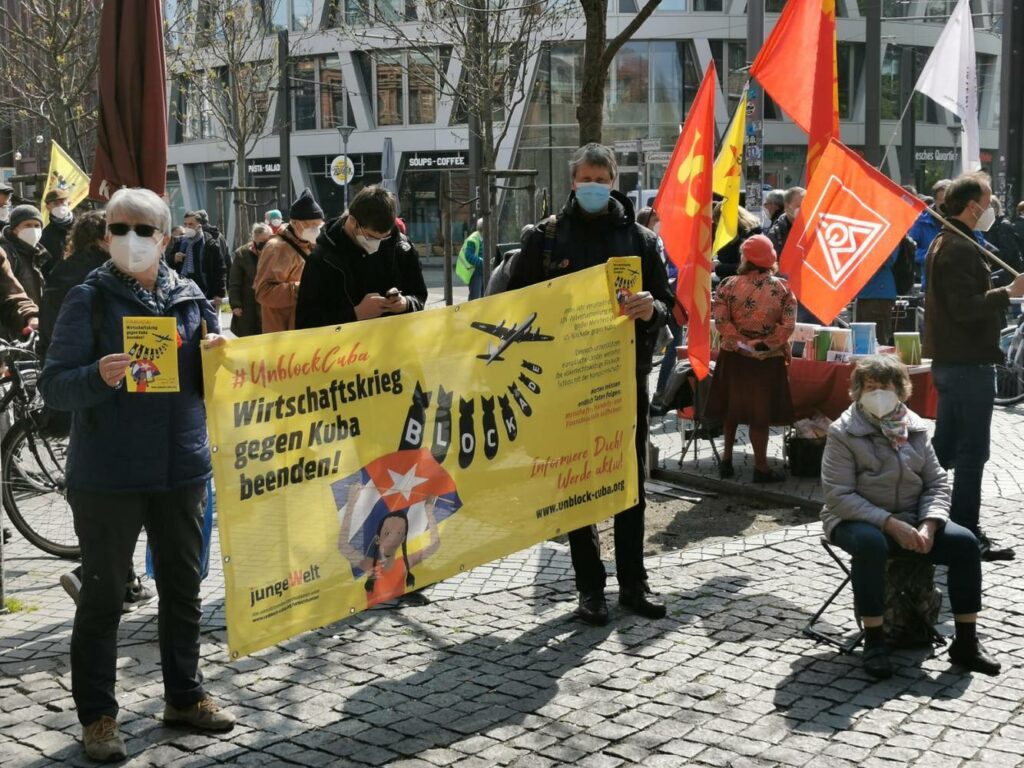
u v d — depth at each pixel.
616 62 42.81
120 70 7.07
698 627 5.64
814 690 4.90
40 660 5.27
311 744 4.42
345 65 46.19
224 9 34.22
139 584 6.07
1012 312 14.59
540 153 43.19
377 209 5.46
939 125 47.19
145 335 3.91
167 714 4.54
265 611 4.48
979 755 4.29
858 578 5.11
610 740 4.44
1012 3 22.47
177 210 53.09
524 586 6.27
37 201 16.80
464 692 4.90
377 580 4.86
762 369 8.56
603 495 5.66
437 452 5.04
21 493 6.87
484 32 19.88
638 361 5.85
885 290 11.74
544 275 5.69
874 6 34.72
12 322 7.36
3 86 25.97
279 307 7.94
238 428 4.37
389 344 4.83
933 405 8.57
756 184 16.48
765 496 8.45
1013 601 6.00
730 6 42.91
